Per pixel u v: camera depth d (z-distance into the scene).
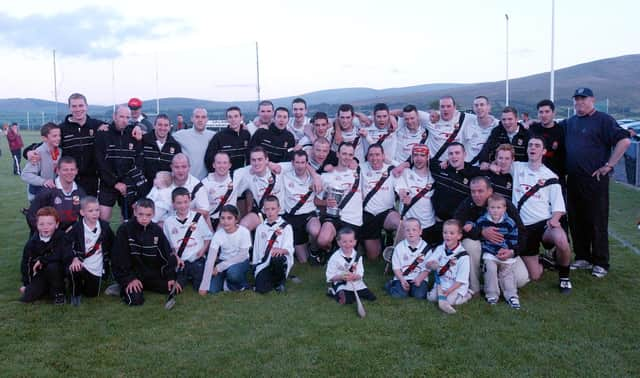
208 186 6.73
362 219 6.97
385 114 7.42
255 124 8.42
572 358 4.03
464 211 5.75
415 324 4.74
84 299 5.55
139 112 10.69
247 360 4.03
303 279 6.28
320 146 6.98
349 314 5.02
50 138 6.44
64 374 3.84
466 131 7.32
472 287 5.55
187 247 6.02
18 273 6.45
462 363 3.96
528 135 6.64
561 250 5.53
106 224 5.76
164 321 4.87
